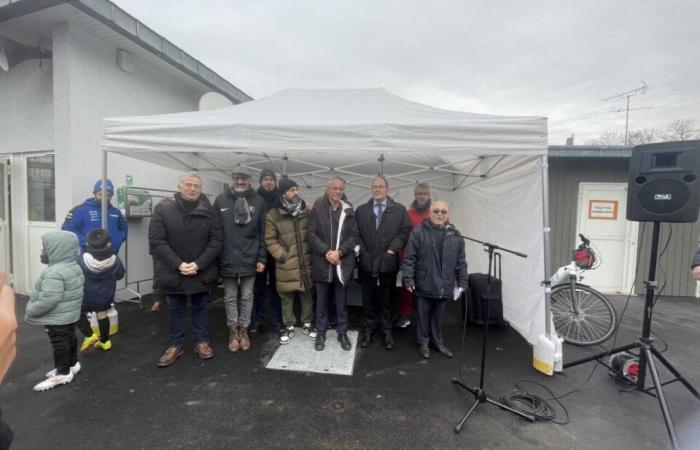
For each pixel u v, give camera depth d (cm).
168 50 486
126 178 482
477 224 460
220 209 304
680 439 209
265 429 212
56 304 246
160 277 278
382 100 362
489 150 262
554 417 227
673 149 229
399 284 479
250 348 323
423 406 239
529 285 322
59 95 406
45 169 454
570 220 607
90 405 233
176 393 249
